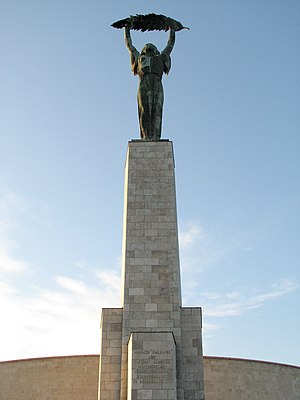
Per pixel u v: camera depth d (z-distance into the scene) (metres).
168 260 27.09
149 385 22.44
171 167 29.77
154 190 29.08
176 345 25.08
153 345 23.28
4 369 37.41
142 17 33.38
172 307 25.92
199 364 24.80
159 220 28.19
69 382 36.53
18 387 36.72
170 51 33.06
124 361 24.81
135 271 26.81
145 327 25.47
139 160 29.98
